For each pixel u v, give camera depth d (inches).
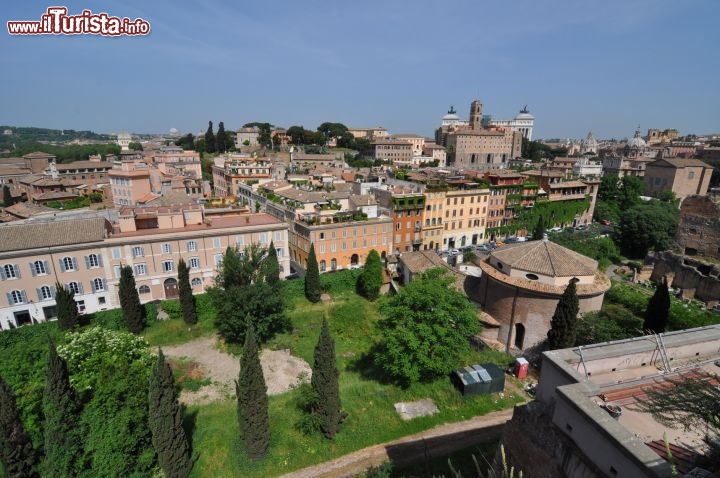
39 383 1280.8
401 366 1473.9
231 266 1990.7
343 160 7180.1
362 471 1178.6
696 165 4820.4
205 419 1429.6
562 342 1416.1
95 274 2176.4
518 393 1467.8
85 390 1228.5
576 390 658.8
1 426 1012.5
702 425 610.9
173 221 2440.9
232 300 1894.7
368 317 2300.7
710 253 2733.8
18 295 2007.9
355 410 1401.3
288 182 4281.5
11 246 1964.8
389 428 1321.4
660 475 480.1
